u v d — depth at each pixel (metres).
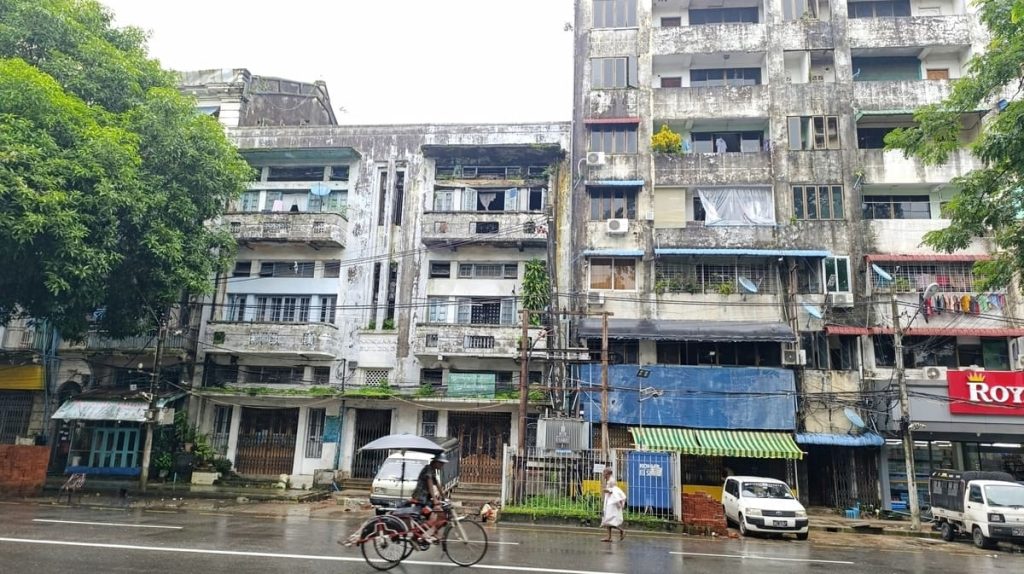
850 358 22.11
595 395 21.75
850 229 22.89
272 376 24.34
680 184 24.03
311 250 25.23
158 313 20.77
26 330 24.66
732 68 25.92
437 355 22.98
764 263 23.25
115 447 23.48
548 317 22.72
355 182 25.59
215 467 22.88
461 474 22.84
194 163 19.11
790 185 23.55
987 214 10.94
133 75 18.53
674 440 20.72
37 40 16.98
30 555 8.80
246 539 10.96
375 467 23.36
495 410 23.05
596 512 15.20
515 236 23.59
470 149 24.50
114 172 16.11
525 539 12.59
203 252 20.30
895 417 20.31
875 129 24.61
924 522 19.34
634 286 23.39
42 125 15.25
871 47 24.47
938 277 22.12
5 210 14.05
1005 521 14.85
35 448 18.83
